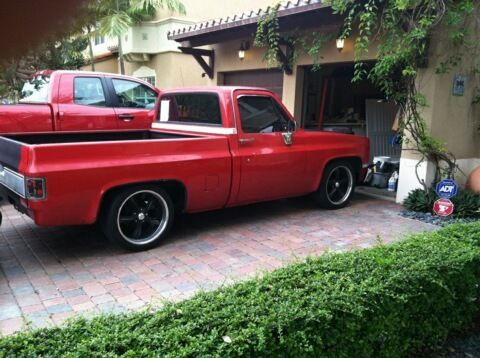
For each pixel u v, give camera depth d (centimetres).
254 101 511
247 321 201
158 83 1239
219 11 1220
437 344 293
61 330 196
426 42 569
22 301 328
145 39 1211
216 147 475
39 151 369
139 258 420
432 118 602
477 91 657
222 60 957
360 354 235
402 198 646
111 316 212
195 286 360
